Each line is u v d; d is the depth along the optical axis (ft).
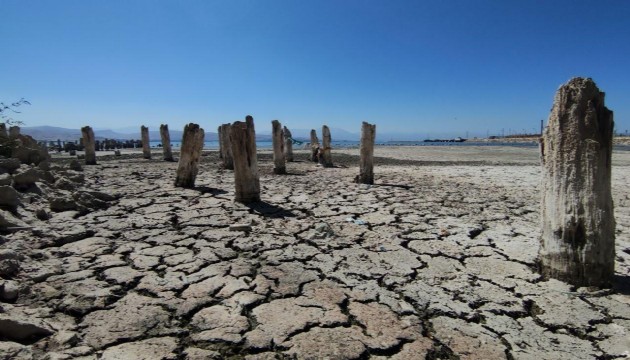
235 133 25.96
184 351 9.25
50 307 11.13
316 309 11.50
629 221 23.04
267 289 12.78
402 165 68.23
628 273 14.38
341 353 9.33
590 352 9.65
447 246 17.70
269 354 9.26
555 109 13.48
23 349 8.61
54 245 16.72
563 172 13.26
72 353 8.86
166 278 13.47
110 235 18.35
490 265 15.30
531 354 9.54
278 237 18.74
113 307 11.32
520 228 21.03
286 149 71.00
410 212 24.71
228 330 10.21
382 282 13.66
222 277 13.67
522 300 12.32
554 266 13.65
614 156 91.40
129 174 45.03
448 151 131.64
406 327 10.62
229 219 22.09
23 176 24.11
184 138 33.45
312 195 30.89
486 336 10.32
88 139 61.67
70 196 24.35
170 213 23.29
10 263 12.93
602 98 12.89
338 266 15.07
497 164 71.61
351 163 70.33
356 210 25.14
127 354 9.02
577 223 12.96
